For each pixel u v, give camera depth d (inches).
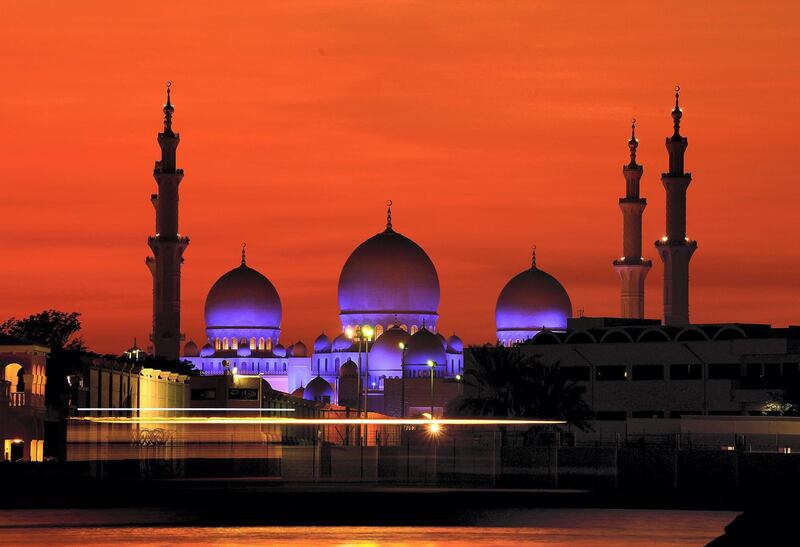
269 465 7086.6
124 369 6766.7
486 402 7327.8
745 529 3582.7
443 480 6466.5
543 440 6968.5
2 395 5315.0
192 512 4785.9
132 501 5108.3
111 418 6279.5
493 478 6097.4
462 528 4379.9
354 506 5027.1
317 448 7022.6
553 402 7283.5
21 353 5398.6
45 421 5605.3
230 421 7111.2
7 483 5113.2
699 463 5748.0
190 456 6830.7
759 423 6702.8
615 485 5890.8
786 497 5305.1
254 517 4643.2
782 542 3368.6
